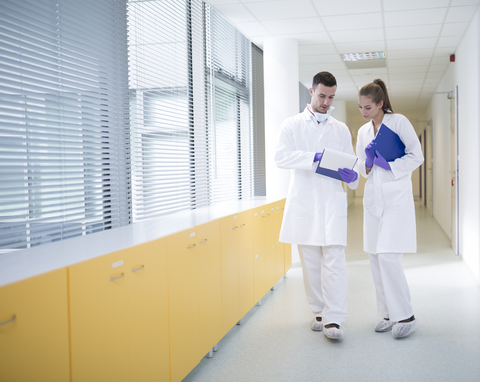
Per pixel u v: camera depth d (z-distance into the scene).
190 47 3.64
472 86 4.44
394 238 2.71
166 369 1.98
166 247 1.99
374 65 6.43
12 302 1.18
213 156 4.03
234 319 2.90
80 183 2.32
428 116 10.72
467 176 4.80
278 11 4.15
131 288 1.71
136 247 1.76
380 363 2.43
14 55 1.94
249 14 4.23
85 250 1.67
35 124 2.07
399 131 2.71
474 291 3.83
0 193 2.00
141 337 1.78
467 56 4.73
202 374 2.35
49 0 2.14
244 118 5.10
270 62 4.99
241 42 4.98
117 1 2.67
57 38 2.19
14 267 1.38
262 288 3.56
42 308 1.28
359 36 4.96
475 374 2.27
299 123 2.84
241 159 5.00
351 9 4.12
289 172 4.92
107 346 1.57
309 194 2.81
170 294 2.02
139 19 2.82
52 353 1.32
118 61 2.67
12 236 1.96
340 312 2.78
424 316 3.21
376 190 2.75
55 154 2.15
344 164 2.63
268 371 2.37
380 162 2.70
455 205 5.50
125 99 2.73
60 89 2.19
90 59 2.44
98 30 2.52
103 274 1.55
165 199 3.16
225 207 3.47
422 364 2.40
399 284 2.76
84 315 1.45
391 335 2.85
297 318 3.22
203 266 2.40
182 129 3.38
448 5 4.04
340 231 2.75
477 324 3.01
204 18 3.95
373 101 2.68
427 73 7.04
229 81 4.60
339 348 2.66
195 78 3.72
